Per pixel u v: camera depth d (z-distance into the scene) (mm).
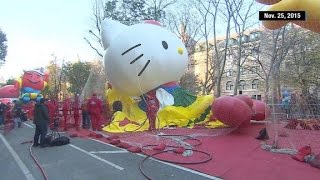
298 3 8312
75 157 10758
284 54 29516
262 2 8969
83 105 19203
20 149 12852
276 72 12500
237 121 13406
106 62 16875
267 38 30406
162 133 14727
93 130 17484
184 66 17625
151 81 16516
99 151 11711
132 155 10828
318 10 8164
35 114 13141
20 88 40438
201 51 51406
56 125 17500
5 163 10289
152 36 16531
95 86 26156
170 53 16656
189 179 7832
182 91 17406
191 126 16391
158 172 8523
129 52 16016
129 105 17531
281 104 12836
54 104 19281
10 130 21062
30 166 9680
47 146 13086
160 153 10742
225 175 8133
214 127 15797
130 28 16750
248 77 64062
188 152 10656
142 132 15438
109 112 18203
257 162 9211
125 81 16469
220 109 13586
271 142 11766
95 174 8523
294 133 13258
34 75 38562
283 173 8094
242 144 11719
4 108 22266
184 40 39312
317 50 32094
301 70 32250
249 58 57594
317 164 8500
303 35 32188
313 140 12023
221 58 46156
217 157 10016
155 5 38688
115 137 14422
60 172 8828
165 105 16828
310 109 13398
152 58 16125
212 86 40750
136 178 8062
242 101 13867
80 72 50250
